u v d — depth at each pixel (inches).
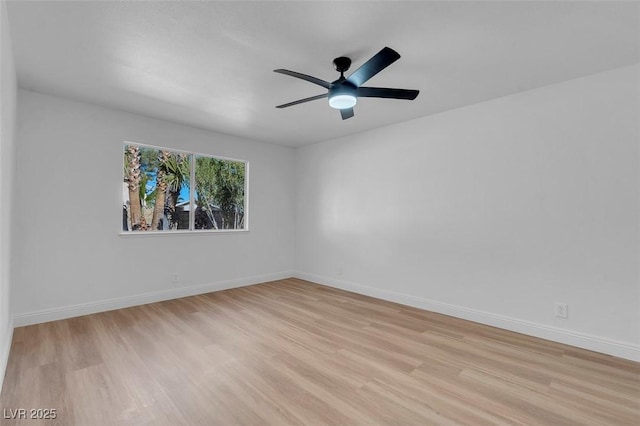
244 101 132.6
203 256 176.6
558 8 72.4
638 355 96.4
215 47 90.7
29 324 121.7
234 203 196.4
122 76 110.0
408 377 87.1
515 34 82.8
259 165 203.9
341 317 137.5
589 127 106.3
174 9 74.0
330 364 94.3
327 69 103.8
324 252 202.1
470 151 135.4
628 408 73.8
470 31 81.7
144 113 148.9
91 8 73.8
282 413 71.1
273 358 97.9
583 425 68.0
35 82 115.1
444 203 143.9
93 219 138.2
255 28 81.4
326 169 201.5
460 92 121.7
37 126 124.5
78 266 134.2
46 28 81.9
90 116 137.3
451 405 74.6
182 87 118.6
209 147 178.4
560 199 112.0
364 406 74.0
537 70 103.3
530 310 118.3
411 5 71.8
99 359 95.3
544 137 115.7
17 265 119.6
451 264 141.2
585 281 106.7
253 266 200.4
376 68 81.2
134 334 115.3
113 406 72.8
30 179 122.9
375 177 173.2
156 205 163.0
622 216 100.3
